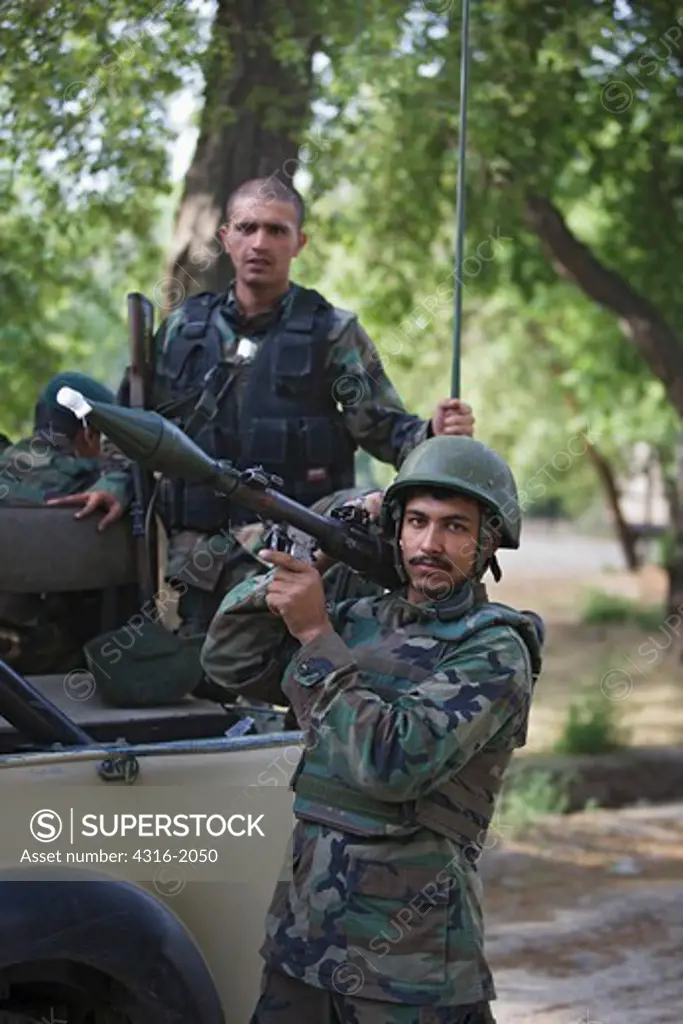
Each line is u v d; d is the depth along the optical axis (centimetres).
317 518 438
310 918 412
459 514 425
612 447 3488
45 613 564
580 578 4122
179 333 622
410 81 1123
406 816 409
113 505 548
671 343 1736
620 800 1520
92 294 1459
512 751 426
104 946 418
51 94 936
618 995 800
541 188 1420
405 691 417
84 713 507
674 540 2527
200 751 453
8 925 409
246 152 984
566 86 1248
